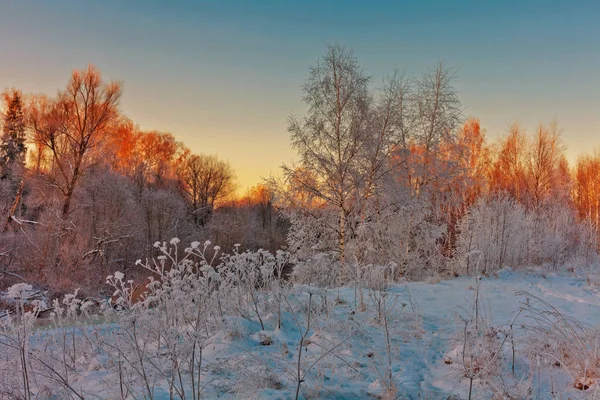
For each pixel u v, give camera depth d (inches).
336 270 352.2
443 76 731.4
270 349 203.9
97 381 171.9
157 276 802.2
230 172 1959.9
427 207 668.1
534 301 324.5
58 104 923.4
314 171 622.5
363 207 625.3
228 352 196.7
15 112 1037.8
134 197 1209.4
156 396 152.7
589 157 1573.6
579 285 420.2
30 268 816.9
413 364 190.7
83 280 816.9
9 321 180.2
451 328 241.4
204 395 155.0
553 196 1227.9
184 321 216.5
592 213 1430.9
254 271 260.8
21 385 171.2
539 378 167.0
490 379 162.9
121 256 1029.2
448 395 160.4
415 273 598.2
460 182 730.2
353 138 624.4
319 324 226.2
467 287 402.9
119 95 984.9
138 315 175.5
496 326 213.8
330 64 641.6
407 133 696.4
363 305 278.4
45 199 942.4
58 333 229.3
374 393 160.2
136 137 1750.7
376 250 579.2
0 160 1130.7
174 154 1884.8
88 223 985.5
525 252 642.8
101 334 217.9
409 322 251.6
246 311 248.5
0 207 875.4
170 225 1211.9
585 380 162.1
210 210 1846.7
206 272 211.8
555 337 189.0
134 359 159.0
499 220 620.4
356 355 196.5
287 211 631.2
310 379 169.3
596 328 197.6
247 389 152.9
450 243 721.0
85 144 956.0
